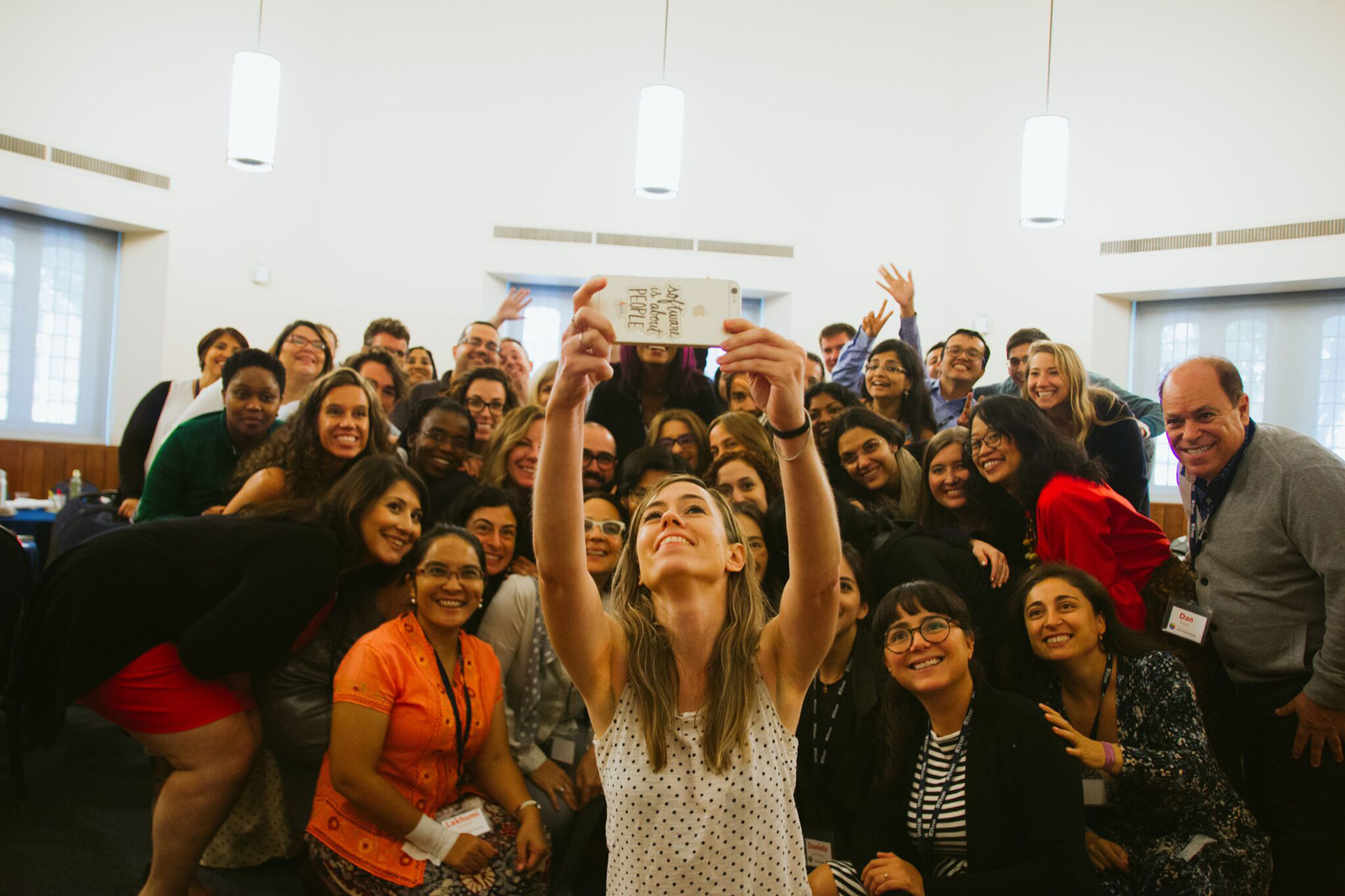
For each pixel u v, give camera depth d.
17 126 6.10
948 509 3.11
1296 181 6.54
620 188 7.84
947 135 7.89
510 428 3.25
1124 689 2.45
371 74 7.69
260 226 7.23
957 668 2.27
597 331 1.22
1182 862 2.29
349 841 2.34
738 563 1.49
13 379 6.45
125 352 6.80
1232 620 2.63
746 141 7.92
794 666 1.48
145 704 2.28
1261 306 6.92
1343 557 2.40
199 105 6.94
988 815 2.18
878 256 7.92
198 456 3.28
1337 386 6.64
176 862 2.31
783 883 1.42
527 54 7.84
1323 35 6.49
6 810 3.06
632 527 1.55
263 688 2.61
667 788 1.38
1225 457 2.65
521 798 2.55
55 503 5.66
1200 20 6.95
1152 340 7.31
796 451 1.28
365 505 2.54
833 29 7.98
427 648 2.50
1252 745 2.65
